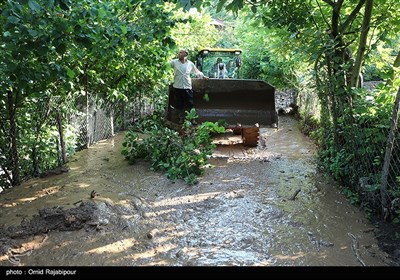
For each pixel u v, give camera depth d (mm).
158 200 6141
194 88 9453
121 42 6566
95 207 5434
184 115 9414
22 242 4707
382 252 4590
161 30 6984
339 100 6844
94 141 10242
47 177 7277
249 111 9578
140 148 8430
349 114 6492
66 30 5230
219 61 12273
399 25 8016
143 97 13258
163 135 8234
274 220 5430
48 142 7594
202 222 5352
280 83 16172
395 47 10258
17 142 6820
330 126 7691
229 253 4500
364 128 5992
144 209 5762
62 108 7961
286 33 8875
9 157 6699
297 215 5598
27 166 7199
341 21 8453
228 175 7449
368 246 4723
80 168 7883
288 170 7789
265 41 14867
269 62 17078
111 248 4594
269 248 4645
